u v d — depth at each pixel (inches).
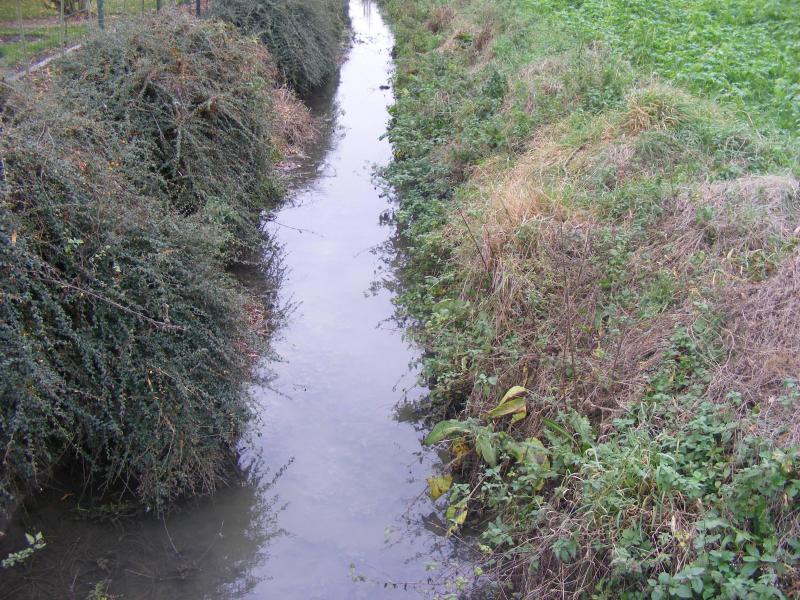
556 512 142.9
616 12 452.4
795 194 201.8
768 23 415.5
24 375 141.8
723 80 316.2
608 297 190.1
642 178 226.2
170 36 261.0
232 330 182.5
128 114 226.8
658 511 130.9
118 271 159.2
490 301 206.8
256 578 150.3
